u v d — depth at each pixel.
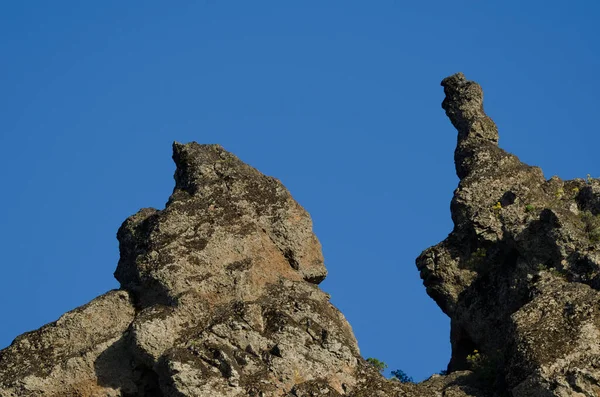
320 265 144.12
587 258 140.00
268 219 143.62
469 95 157.75
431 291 150.50
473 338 147.38
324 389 131.25
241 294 137.88
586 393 130.38
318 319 136.25
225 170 145.12
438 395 135.62
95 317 138.00
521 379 132.88
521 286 143.75
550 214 144.00
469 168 153.50
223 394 129.75
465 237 150.12
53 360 135.88
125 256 143.75
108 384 135.25
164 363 130.62
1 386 134.50
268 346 133.25
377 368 139.12
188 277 137.62
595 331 133.62
